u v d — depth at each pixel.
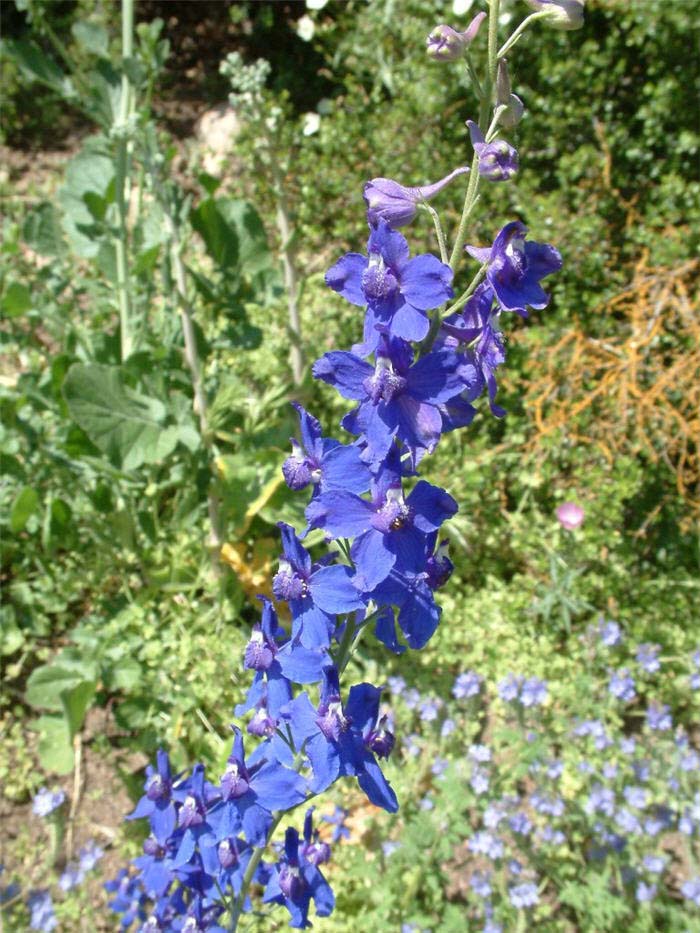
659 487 0.52
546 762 0.37
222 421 0.45
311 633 0.20
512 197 0.58
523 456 0.52
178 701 0.41
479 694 0.42
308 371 0.48
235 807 0.23
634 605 0.49
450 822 0.35
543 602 0.46
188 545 0.47
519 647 0.46
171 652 0.44
